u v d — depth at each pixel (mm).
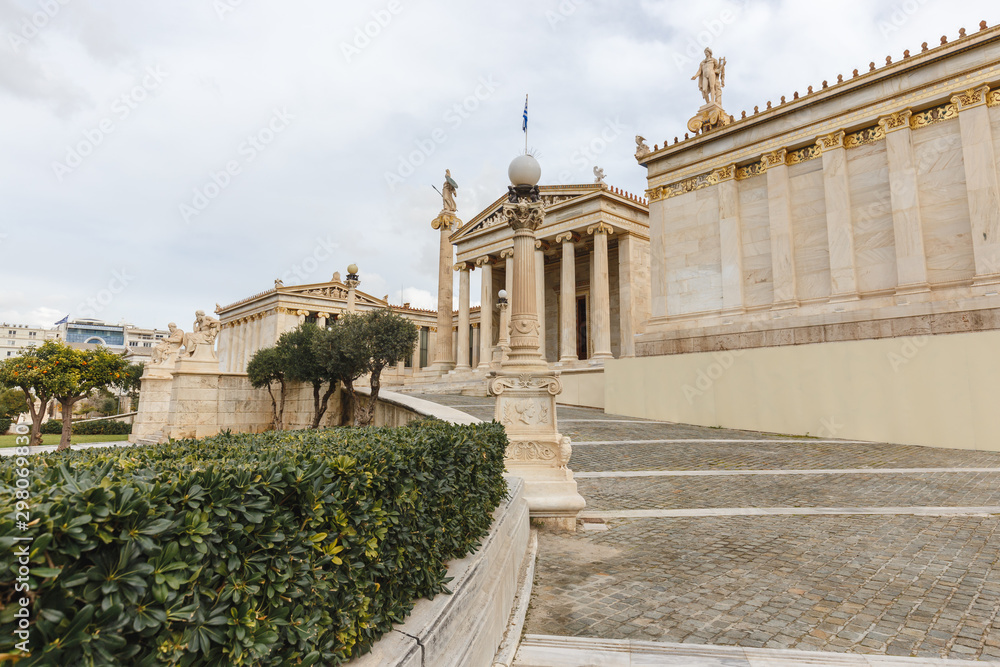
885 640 4801
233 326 74250
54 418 42844
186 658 1938
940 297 21344
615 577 6488
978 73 21078
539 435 9148
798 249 25797
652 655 4430
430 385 39125
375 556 3070
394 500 3494
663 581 6352
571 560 7113
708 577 6469
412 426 6488
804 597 5828
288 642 2338
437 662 3123
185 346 31969
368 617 2891
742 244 27641
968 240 21000
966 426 17062
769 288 26500
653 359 26094
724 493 11008
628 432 20453
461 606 3791
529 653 4461
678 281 29734
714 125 29812
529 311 9680
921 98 22375
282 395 32281
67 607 1630
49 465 2898
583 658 4371
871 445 17766
